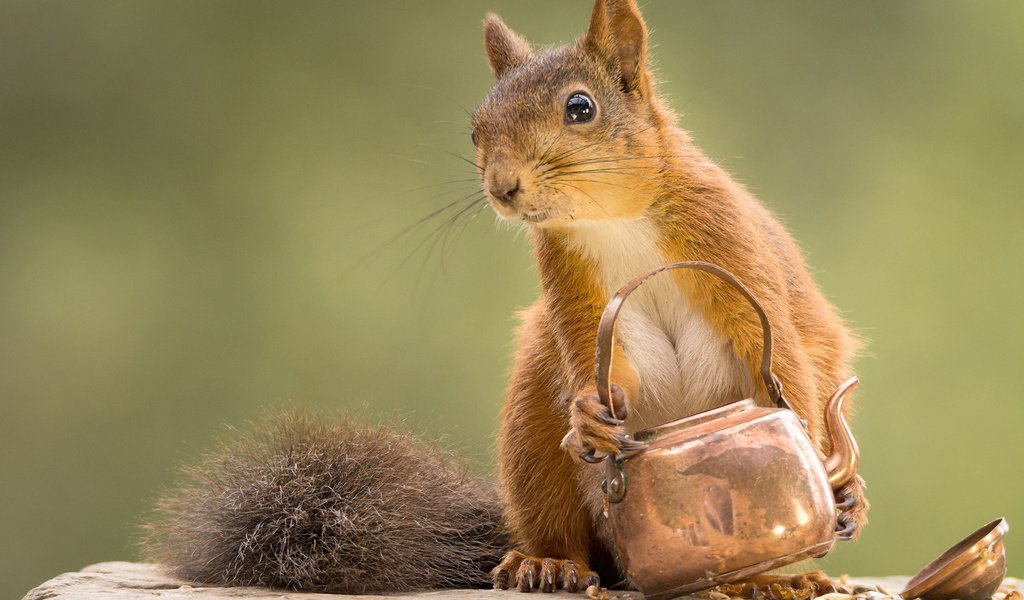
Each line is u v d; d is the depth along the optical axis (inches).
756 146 653.3
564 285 235.6
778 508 188.4
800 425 197.5
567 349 235.0
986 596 205.8
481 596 223.9
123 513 614.9
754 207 256.4
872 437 589.6
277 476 235.8
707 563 189.0
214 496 239.9
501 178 222.1
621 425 198.2
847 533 203.2
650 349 235.6
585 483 244.4
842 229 640.4
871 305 617.0
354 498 234.5
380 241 647.8
